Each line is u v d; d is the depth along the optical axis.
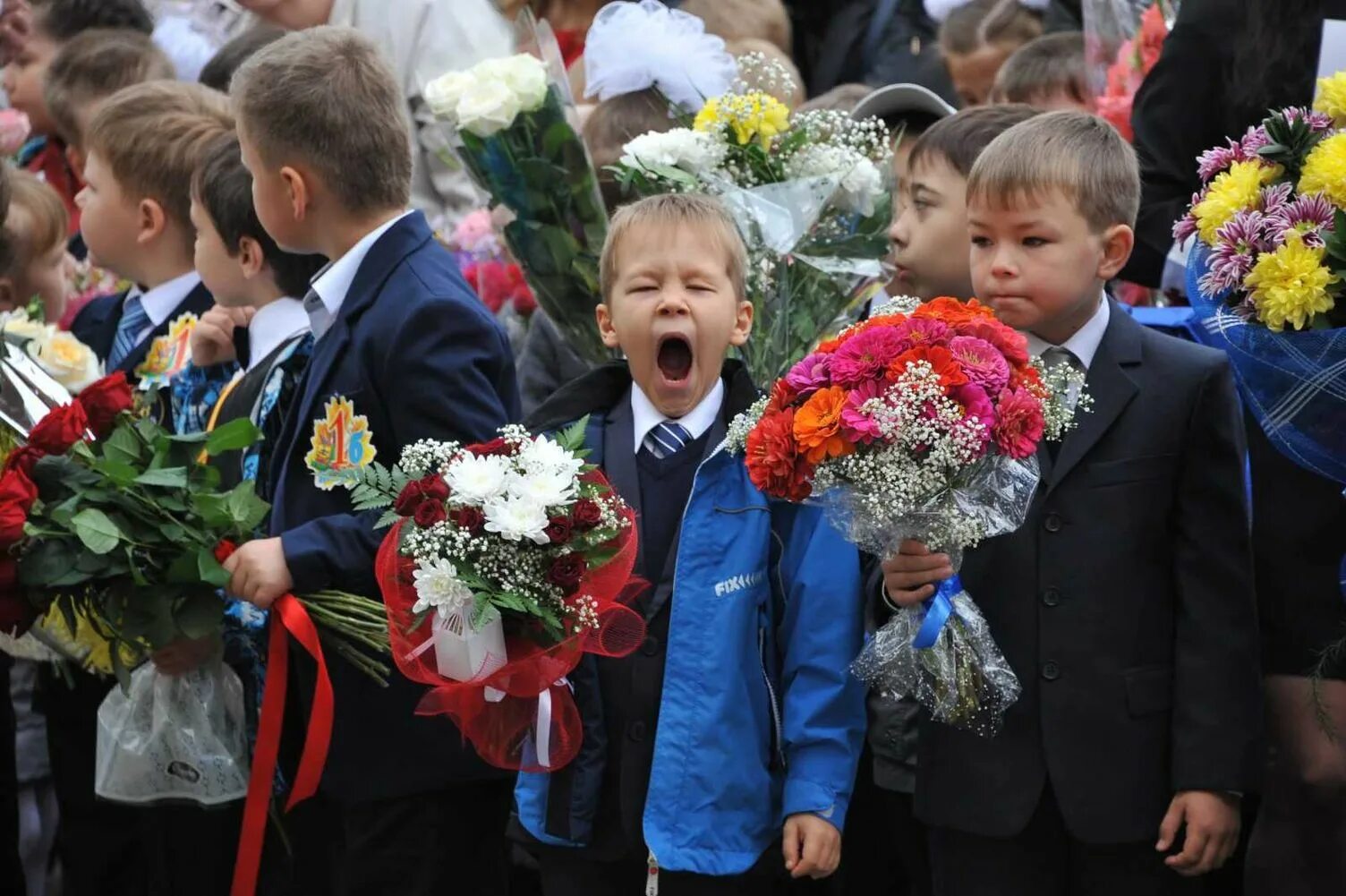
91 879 13.07
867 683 9.13
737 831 8.97
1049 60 13.77
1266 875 9.69
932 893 10.02
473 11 15.59
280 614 9.77
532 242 11.52
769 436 8.32
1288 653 9.70
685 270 9.29
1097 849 9.08
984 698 8.83
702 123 11.13
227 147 11.60
